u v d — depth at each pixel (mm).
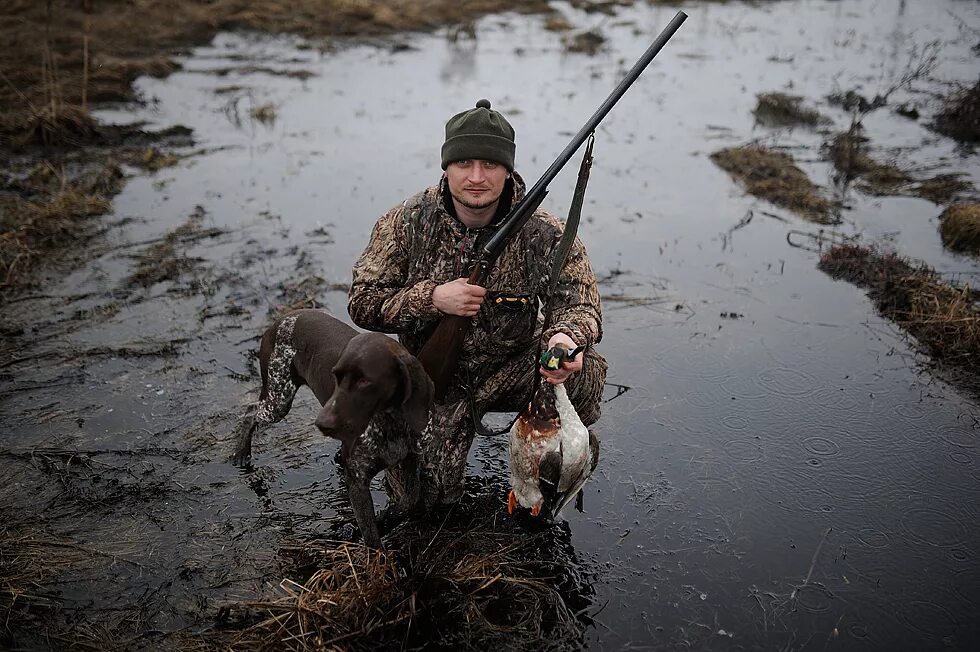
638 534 3914
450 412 3818
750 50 15422
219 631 3338
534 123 10805
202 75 12898
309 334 3885
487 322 3752
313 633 3293
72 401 4805
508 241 3652
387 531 3895
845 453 4492
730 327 5844
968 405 4922
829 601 3531
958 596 3562
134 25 15117
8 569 3592
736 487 4227
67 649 3227
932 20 18109
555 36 16422
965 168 8984
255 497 4117
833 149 9461
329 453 4473
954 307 5684
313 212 7773
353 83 12648
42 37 13625
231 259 6723
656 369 5320
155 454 4383
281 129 10344
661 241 7285
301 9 16922
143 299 6023
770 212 7953
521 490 3623
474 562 3619
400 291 3717
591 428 4691
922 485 4246
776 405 4926
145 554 3729
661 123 10867
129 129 9992
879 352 5508
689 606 3506
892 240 7250
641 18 18453
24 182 8266
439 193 3711
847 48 15453
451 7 18109
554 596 3531
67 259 6625
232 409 4781
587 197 8297
